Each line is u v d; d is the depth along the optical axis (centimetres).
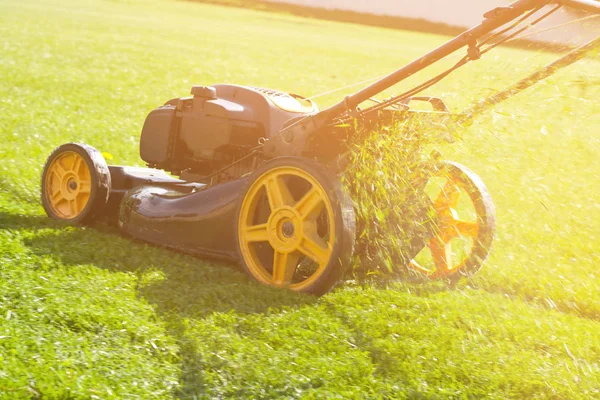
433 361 240
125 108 581
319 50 1402
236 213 286
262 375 229
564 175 282
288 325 252
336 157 292
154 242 306
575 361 246
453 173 302
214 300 263
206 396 222
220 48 1255
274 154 293
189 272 282
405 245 292
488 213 297
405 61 1307
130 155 421
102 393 217
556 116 273
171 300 259
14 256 274
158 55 1040
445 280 299
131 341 238
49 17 1438
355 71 1094
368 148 278
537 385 233
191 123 313
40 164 376
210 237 295
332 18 2402
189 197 301
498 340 256
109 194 320
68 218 318
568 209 319
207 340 240
